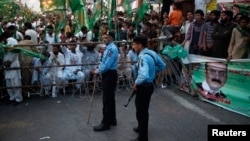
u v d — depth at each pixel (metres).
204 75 6.88
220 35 6.62
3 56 6.95
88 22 8.28
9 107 6.68
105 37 5.12
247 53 6.33
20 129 5.41
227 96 6.28
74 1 7.57
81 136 5.07
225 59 6.25
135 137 5.00
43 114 6.18
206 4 9.61
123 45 7.99
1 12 12.16
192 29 7.51
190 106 6.59
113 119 5.46
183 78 7.65
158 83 8.16
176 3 9.27
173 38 8.15
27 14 16.55
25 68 7.05
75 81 7.58
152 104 6.76
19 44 7.22
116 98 7.24
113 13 8.51
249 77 5.71
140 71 4.27
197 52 7.41
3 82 7.23
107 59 5.04
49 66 7.26
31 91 7.43
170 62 7.84
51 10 7.49
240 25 6.34
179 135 5.07
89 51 7.73
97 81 7.58
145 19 10.74
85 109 6.47
